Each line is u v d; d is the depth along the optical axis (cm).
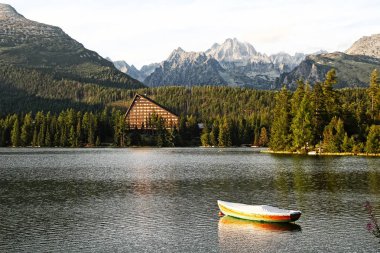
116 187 8225
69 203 6562
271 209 5469
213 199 6881
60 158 16300
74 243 4494
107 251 4253
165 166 12781
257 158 15488
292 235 4803
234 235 4794
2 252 4212
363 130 16975
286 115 18212
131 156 17725
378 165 11988
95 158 16412
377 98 18288
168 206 6312
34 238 4669
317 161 13475
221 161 14525
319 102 17338
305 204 6456
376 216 5662
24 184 8669
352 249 4325
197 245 4450
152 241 4569
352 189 7825
